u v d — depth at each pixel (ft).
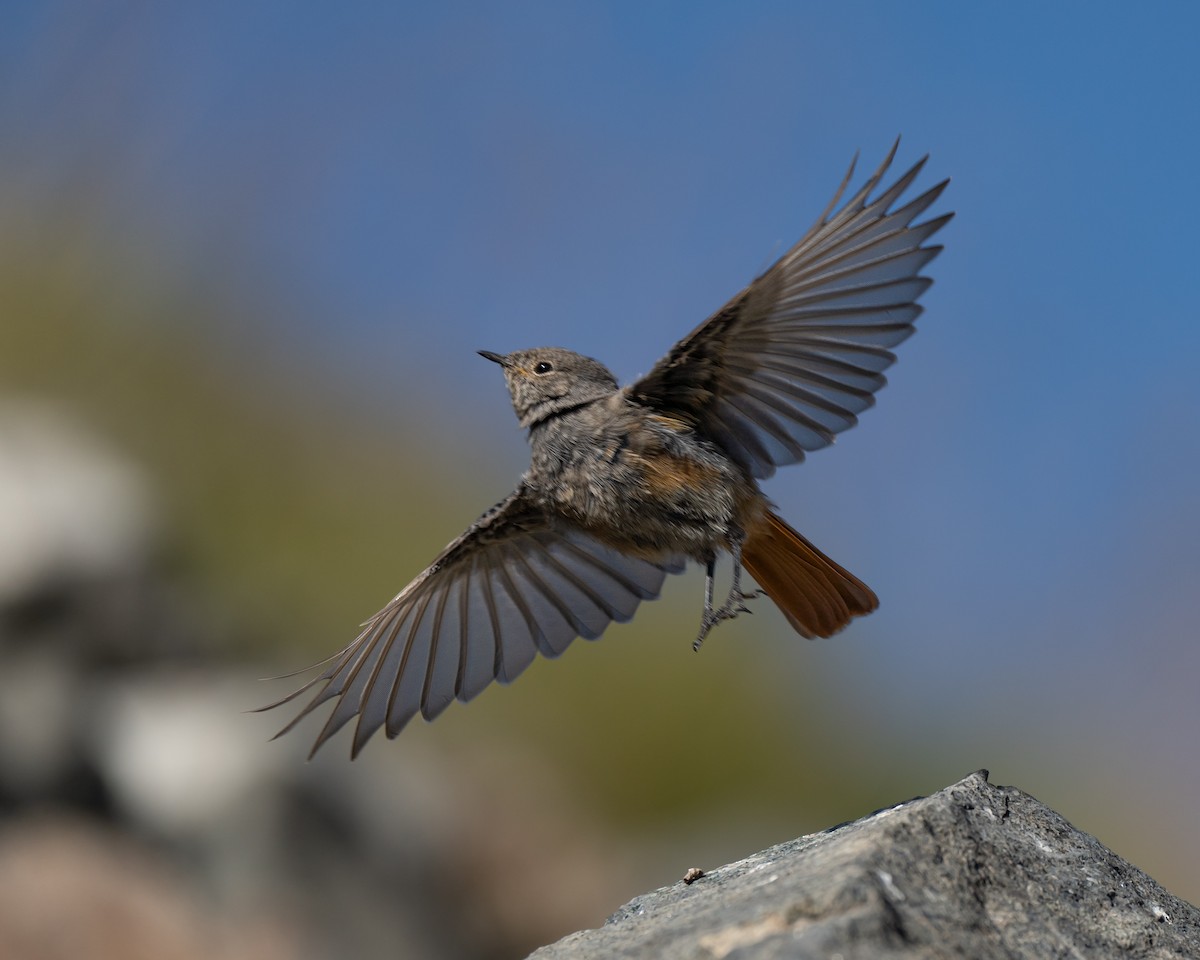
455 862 48.70
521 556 29.12
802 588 27.27
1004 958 16.69
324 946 42.04
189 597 49.60
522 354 29.22
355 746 27.81
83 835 40.55
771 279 23.98
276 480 60.90
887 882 17.22
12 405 54.08
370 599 59.16
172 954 38.04
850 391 25.52
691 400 26.76
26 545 43.91
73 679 43.37
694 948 16.43
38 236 63.77
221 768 43.16
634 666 62.90
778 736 62.59
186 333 63.82
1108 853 19.33
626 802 59.47
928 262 24.03
